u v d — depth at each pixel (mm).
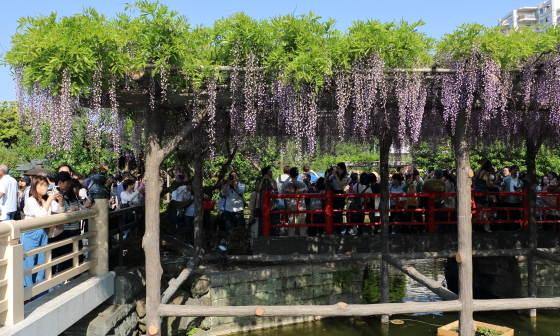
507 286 8344
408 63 4559
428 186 8336
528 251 7707
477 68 4672
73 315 4164
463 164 5055
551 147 7715
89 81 3957
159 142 4922
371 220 9195
